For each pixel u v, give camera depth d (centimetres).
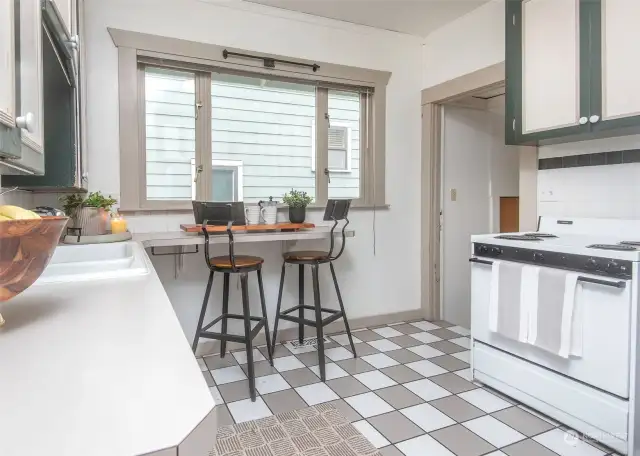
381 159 343
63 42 136
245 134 302
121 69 254
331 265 283
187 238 231
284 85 312
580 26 212
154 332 72
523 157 283
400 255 359
